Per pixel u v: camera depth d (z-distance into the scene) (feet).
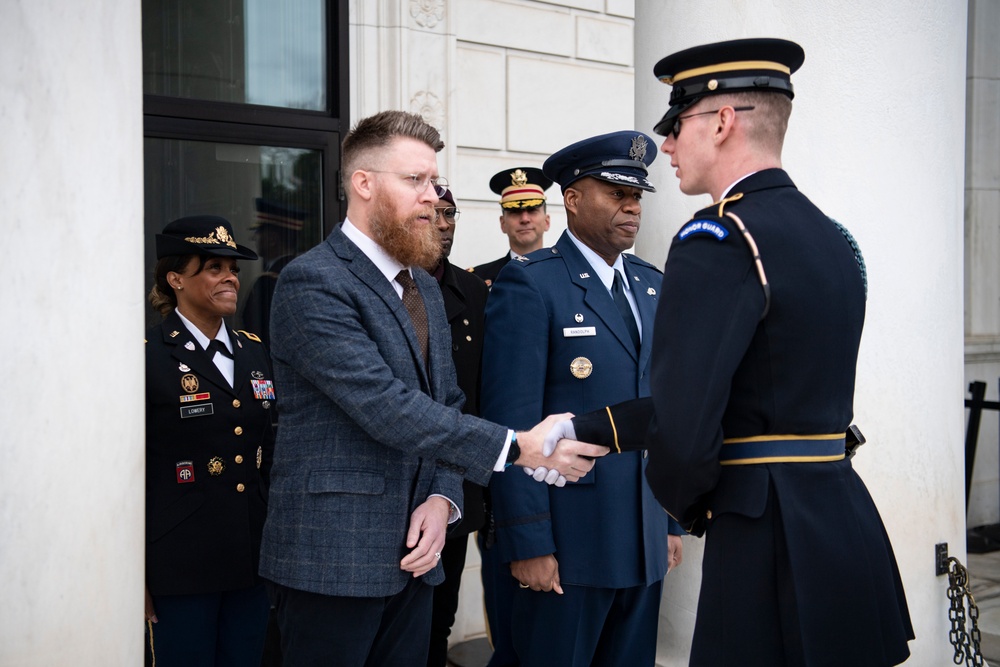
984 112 21.84
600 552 8.59
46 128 5.42
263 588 9.12
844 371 6.00
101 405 5.82
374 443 6.97
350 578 6.75
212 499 8.63
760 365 5.79
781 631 5.73
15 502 5.33
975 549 19.01
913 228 10.68
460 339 10.82
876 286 10.53
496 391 8.71
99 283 5.80
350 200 7.39
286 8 13.55
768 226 5.79
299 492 6.94
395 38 13.99
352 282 7.04
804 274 5.76
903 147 10.61
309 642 6.87
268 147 13.39
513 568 8.66
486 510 10.37
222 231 8.98
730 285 5.64
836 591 5.75
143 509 6.54
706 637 5.94
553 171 9.35
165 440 8.57
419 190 7.20
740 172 6.17
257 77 13.41
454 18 14.53
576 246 9.18
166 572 8.41
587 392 8.68
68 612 5.59
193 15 12.98
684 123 6.31
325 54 13.85
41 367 5.42
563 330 8.77
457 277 11.14
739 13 10.07
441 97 14.51
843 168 10.35
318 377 6.80
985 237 21.86
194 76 13.00
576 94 15.94
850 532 5.90
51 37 5.46
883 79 10.49
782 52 6.14
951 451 11.18
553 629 8.71
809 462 5.91
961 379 11.53
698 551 10.68
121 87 6.03
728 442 5.98
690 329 5.65
